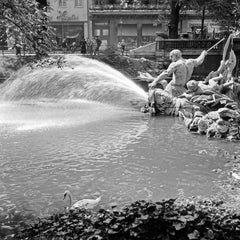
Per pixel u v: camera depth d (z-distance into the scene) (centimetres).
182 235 634
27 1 1009
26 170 1113
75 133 1552
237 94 2072
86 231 661
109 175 1073
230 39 2084
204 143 1417
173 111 1961
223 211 732
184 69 2056
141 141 1438
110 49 4216
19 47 1091
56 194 946
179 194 942
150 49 4175
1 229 757
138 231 635
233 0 3716
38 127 1662
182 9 4316
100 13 6209
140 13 6166
